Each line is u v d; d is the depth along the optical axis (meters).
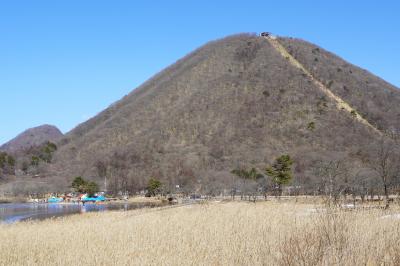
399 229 13.66
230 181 120.75
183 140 179.88
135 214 47.81
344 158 118.50
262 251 14.53
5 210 100.44
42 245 23.53
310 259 10.92
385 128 164.88
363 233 13.22
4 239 27.31
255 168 141.12
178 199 114.88
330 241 12.09
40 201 146.00
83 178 166.50
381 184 62.38
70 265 17.59
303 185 94.88
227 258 15.53
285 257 11.56
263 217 24.38
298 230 14.27
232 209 32.91
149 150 175.88
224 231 21.41
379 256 11.42
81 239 24.23
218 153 162.25
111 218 43.50
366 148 132.00
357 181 61.62
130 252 18.70
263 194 94.94
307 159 131.50
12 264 18.81
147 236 22.91
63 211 93.12
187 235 21.77
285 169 92.00
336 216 13.53
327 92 195.50
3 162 196.50
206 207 39.91
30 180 179.12
